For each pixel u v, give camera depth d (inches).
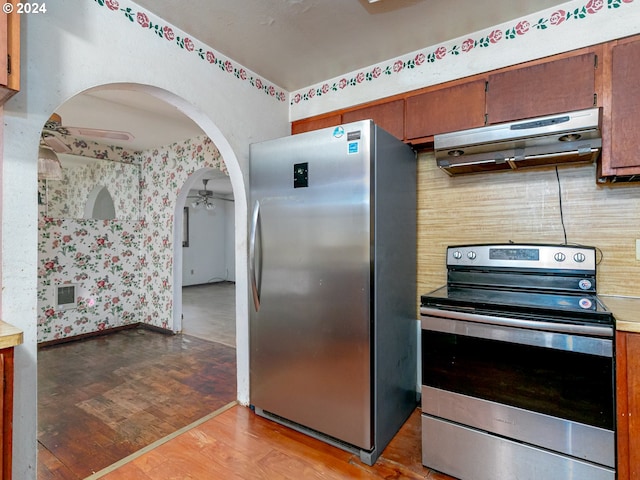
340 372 71.1
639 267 68.4
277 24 73.9
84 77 59.4
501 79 70.9
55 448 73.7
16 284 52.1
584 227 73.5
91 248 160.4
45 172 92.8
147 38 68.9
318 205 73.2
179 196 158.7
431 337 67.1
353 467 67.6
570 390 54.6
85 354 134.4
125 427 81.9
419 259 93.3
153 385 105.4
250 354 86.0
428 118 80.1
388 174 74.8
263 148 82.4
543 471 56.8
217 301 249.4
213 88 82.8
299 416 77.5
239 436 77.7
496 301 63.1
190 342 150.1
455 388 64.4
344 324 70.3
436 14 70.8
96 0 61.1
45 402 94.6
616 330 51.6
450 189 89.0
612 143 60.2
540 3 67.4
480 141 67.2
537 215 78.5
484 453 61.8
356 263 68.7
